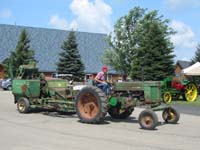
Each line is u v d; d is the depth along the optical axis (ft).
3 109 62.08
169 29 167.63
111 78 51.34
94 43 241.76
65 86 57.88
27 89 57.00
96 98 46.85
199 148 33.22
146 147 33.06
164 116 49.67
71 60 178.19
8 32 220.43
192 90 97.45
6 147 32.40
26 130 41.16
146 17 183.52
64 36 235.40
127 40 188.34
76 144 33.86
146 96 46.47
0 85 159.33
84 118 47.60
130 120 50.98
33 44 221.25
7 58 188.14
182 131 42.75
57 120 49.75
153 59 127.85
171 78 92.84
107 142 35.01
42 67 212.43
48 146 32.83
